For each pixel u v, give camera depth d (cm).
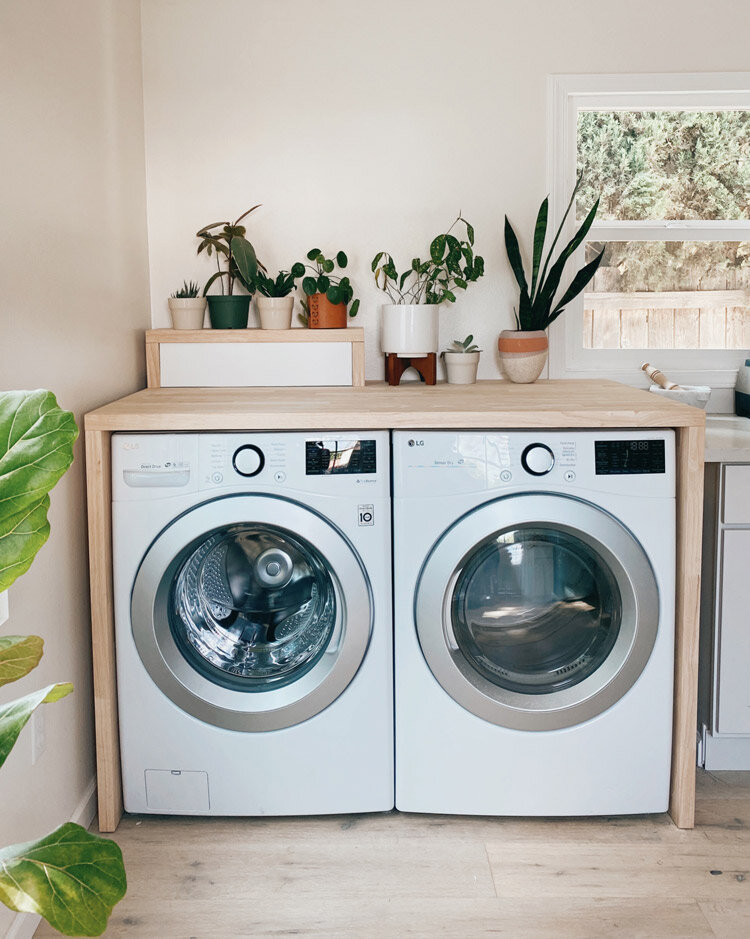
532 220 284
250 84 279
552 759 212
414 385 271
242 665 216
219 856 204
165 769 214
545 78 278
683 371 296
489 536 206
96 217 227
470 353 271
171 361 266
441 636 208
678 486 212
